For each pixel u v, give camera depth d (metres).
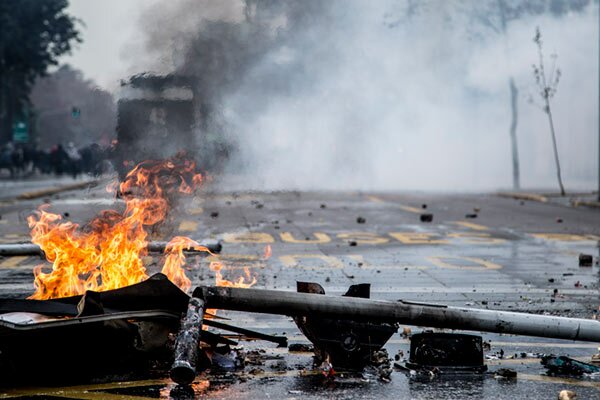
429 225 45.16
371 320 14.76
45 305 14.17
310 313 14.51
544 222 47.72
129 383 13.78
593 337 15.41
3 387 13.55
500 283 25.45
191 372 12.86
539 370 15.09
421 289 24.11
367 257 31.41
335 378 14.29
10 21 163.12
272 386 13.77
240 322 19.03
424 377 14.47
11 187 87.88
